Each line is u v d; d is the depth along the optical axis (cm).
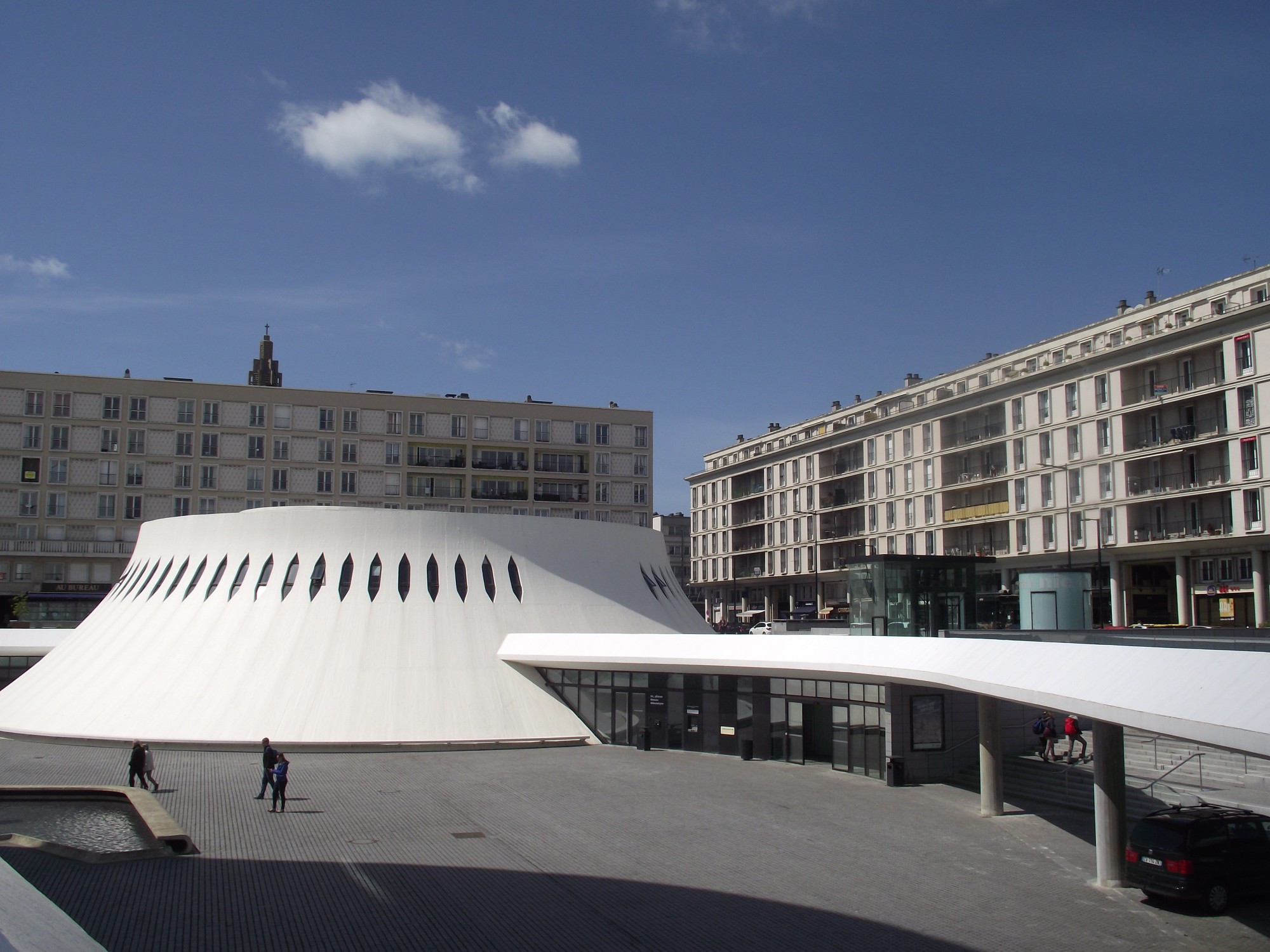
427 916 1856
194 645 4262
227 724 3931
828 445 8356
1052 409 6112
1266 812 2245
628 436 9325
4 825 2594
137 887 2009
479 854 2308
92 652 4509
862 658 2938
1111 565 5703
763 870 2184
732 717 3744
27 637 5431
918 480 7306
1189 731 1507
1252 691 1441
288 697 4006
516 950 1692
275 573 4428
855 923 1845
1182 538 5197
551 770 3425
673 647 3775
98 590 8025
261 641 4206
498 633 4416
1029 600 3881
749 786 3117
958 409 6888
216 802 2878
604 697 4091
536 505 9012
